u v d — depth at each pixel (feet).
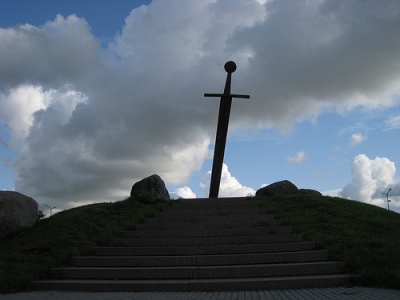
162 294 27.81
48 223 43.70
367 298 24.02
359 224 39.96
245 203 50.52
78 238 39.65
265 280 29.09
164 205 51.60
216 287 29.09
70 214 45.93
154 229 43.11
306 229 39.55
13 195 41.68
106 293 28.63
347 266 31.14
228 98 69.46
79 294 28.22
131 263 34.17
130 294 27.99
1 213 39.55
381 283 27.89
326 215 43.29
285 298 25.08
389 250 32.19
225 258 33.71
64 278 32.40
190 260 33.91
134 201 53.01
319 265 31.14
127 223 44.42
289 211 46.55
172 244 38.68
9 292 29.04
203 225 42.57
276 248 35.76
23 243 38.93
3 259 34.71
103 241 39.22
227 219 44.32
